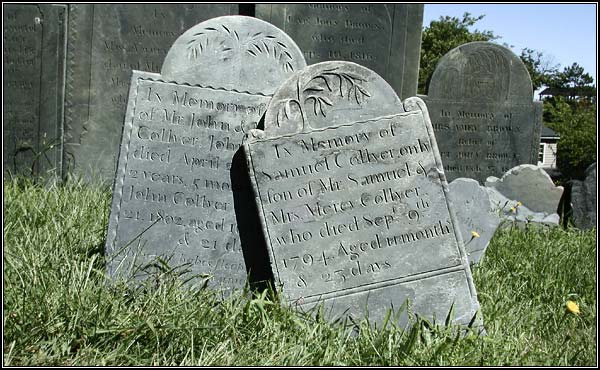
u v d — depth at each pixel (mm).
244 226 2848
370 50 4480
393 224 2715
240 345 2449
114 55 4348
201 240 2840
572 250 3537
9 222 3123
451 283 2727
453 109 4473
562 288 3049
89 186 4051
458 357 2469
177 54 2803
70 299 2455
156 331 2404
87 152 4367
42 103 4320
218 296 2795
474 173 4520
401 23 4473
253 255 2855
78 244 2971
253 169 2686
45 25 4285
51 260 2723
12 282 2553
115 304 2480
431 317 2719
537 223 4008
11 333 2342
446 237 2729
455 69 4453
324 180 2697
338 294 2703
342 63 2688
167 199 2820
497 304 2811
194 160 2820
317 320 2623
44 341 2350
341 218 2703
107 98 4359
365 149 2703
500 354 2496
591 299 2986
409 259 2719
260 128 2748
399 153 2711
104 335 2385
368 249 2711
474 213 3318
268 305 2625
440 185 2725
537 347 2604
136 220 2812
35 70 4309
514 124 4504
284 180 2689
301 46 4449
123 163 2801
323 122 2695
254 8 4422
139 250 2811
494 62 4465
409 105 2715
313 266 2699
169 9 4363
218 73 2818
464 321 2717
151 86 2793
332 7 4449
